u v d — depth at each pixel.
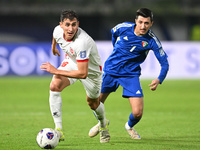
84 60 18.25
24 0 97.25
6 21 92.81
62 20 17.83
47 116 31.91
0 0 95.94
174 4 101.56
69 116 32.31
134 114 20.97
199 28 98.12
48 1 98.56
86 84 20.08
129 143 20.72
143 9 20.16
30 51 65.56
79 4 99.81
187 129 25.89
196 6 100.38
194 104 40.84
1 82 59.50
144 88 54.50
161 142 21.09
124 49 21.52
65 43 18.97
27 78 64.50
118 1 102.12
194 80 64.38
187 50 66.06
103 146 19.70
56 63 65.12
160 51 20.95
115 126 27.39
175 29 97.94
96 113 20.78
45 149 18.39
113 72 22.02
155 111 35.69
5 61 65.19
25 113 33.62
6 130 24.92
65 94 49.72
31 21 94.00
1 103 40.50
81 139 22.12
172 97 46.97
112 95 50.34
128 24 21.45
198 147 19.59
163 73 20.83
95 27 98.31
